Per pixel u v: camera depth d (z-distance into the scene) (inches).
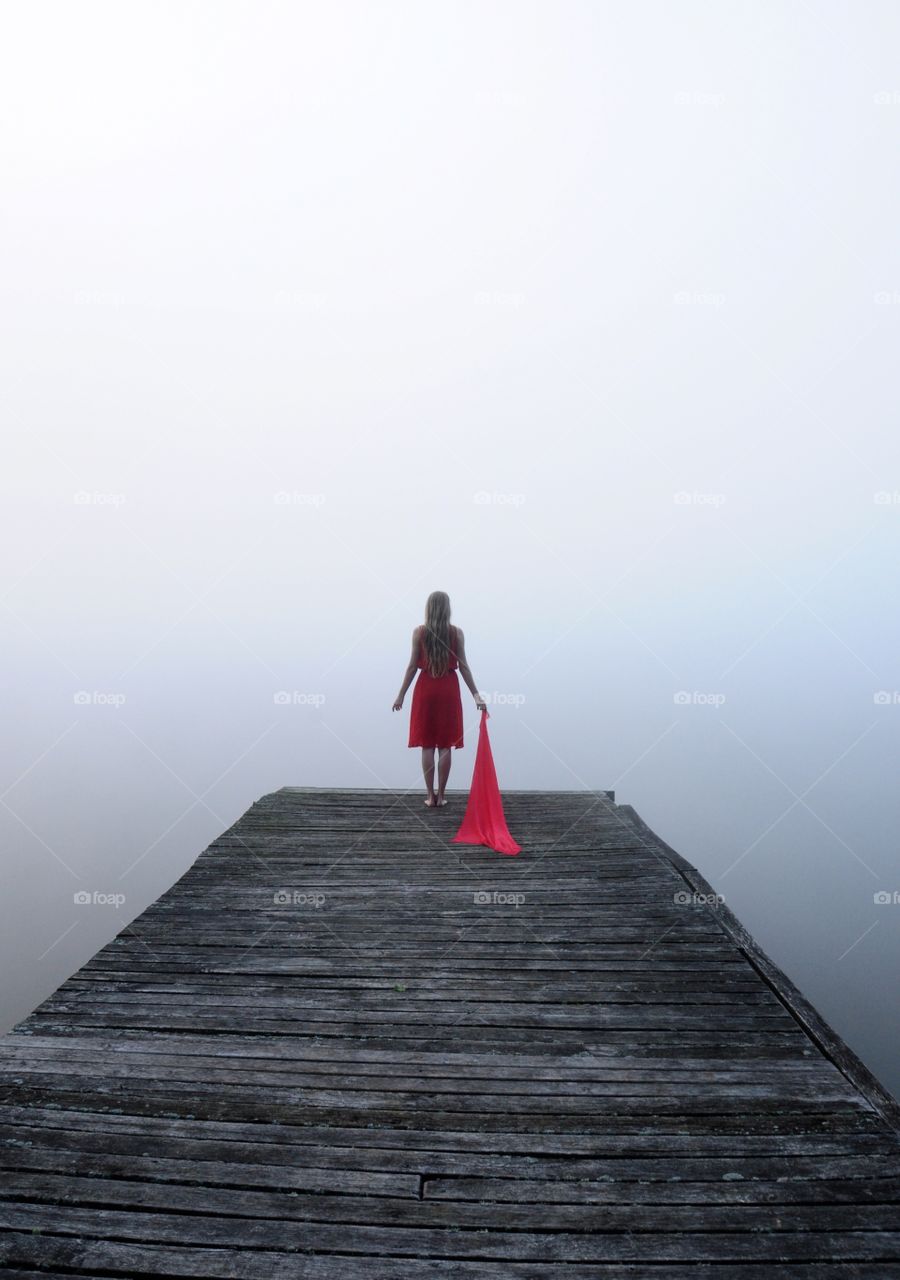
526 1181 87.3
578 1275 73.7
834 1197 84.7
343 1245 77.4
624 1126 98.2
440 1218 81.3
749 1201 84.1
